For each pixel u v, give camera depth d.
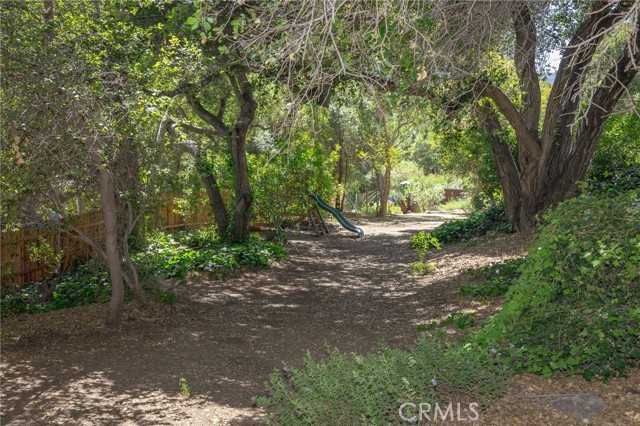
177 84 10.52
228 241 19.48
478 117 15.08
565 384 5.42
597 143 15.06
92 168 8.88
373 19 5.41
